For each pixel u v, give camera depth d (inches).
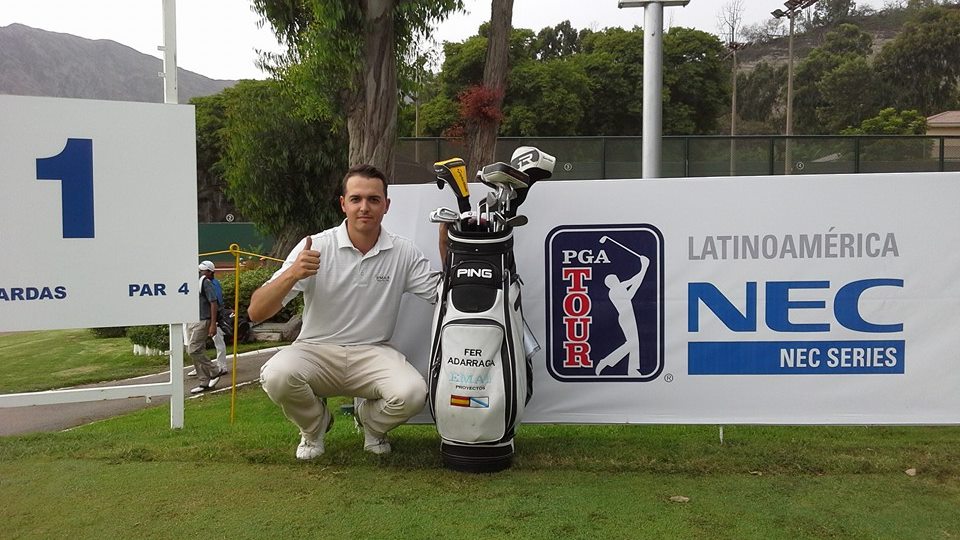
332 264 137.1
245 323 463.5
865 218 150.0
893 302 150.9
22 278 176.7
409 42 360.2
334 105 347.3
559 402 157.5
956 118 1513.3
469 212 137.6
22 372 404.2
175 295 190.4
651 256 154.2
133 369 402.3
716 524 111.6
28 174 175.9
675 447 152.2
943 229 148.9
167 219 188.7
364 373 139.6
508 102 1423.5
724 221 152.5
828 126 1907.0
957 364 150.4
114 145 182.7
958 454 145.8
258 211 644.1
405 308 156.6
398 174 601.6
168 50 191.5
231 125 687.1
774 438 164.7
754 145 657.6
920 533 109.0
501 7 366.9
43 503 120.6
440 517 113.7
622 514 115.0
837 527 111.0
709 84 1620.3
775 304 152.8
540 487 126.8
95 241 182.4
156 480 131.3
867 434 170.1
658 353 155.5
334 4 305.4
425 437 161.0
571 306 156.1
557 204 154.8
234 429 186.1
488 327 127.9
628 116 1546.5
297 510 116.7
